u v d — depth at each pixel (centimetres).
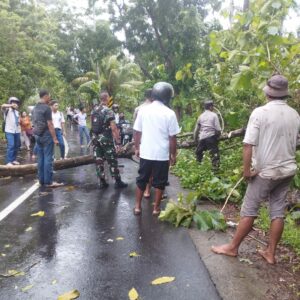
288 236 485
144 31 2086
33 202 703
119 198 722
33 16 2409
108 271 419
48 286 389
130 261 443
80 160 987
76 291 374
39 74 2416
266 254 437
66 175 960
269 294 365
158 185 598
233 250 448
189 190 778
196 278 400
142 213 623
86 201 703
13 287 388
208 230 538
